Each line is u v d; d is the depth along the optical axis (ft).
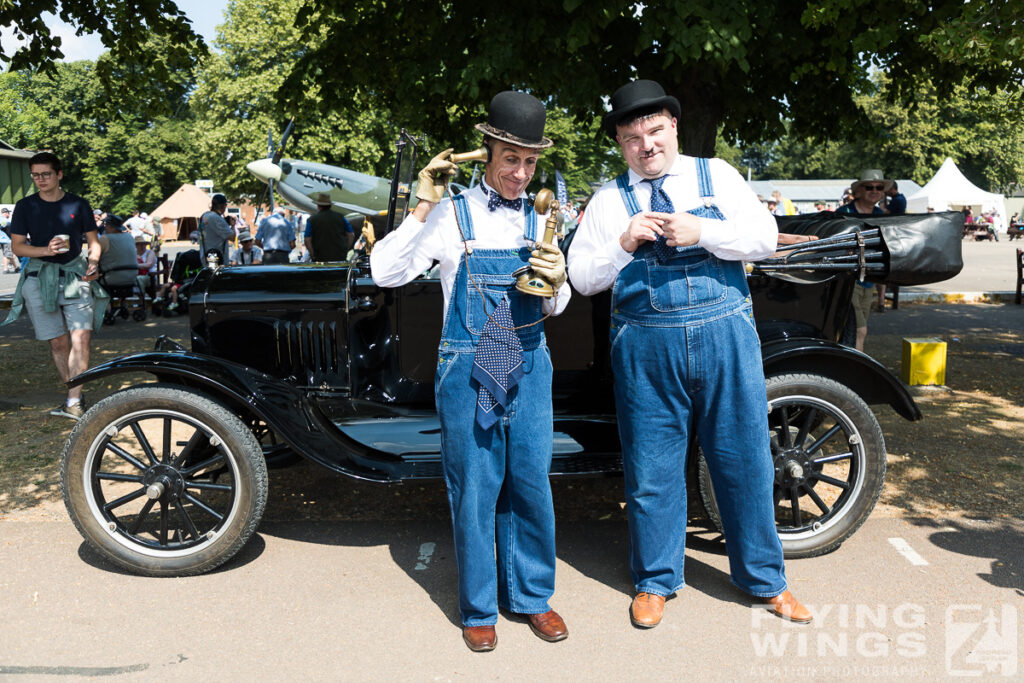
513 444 8.86
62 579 10.48
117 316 36.42
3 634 9.11
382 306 12.60
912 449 15.80
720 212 8.90
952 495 13.26
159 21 25.23
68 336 18.57
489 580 9.04
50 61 24.57
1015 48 14.57
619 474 10.52
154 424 18.39
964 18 15.06
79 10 24.00
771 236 8.74
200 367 10.41
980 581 10.26
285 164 41.22
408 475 10.40
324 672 8.41
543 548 9.24
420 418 12.23
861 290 20.88
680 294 8.79
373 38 23.71
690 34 16.71
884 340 28.27
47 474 14.58
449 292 8.82
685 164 9.14
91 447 10.25
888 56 23.58
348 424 11.96
